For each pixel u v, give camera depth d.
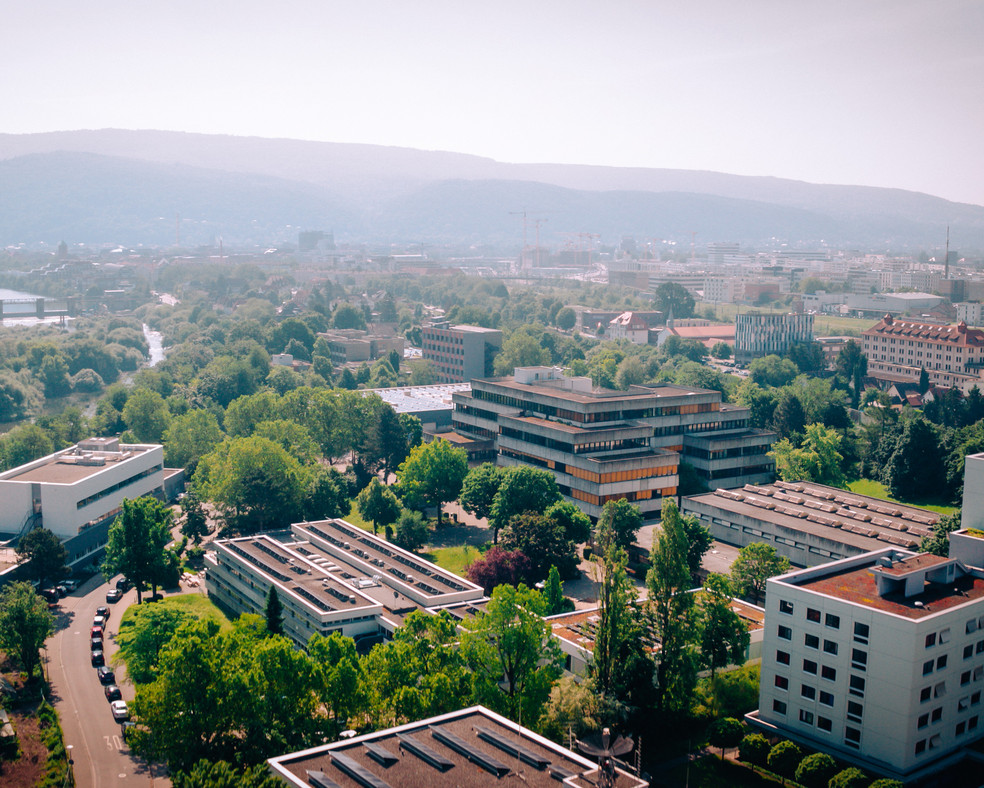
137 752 127.50
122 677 173.12
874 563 148.88
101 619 197.25
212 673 121.88
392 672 126.94
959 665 128.75
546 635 137.75
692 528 198.75
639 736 131.38
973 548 152.38
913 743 124.31
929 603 130.62
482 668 132.62
